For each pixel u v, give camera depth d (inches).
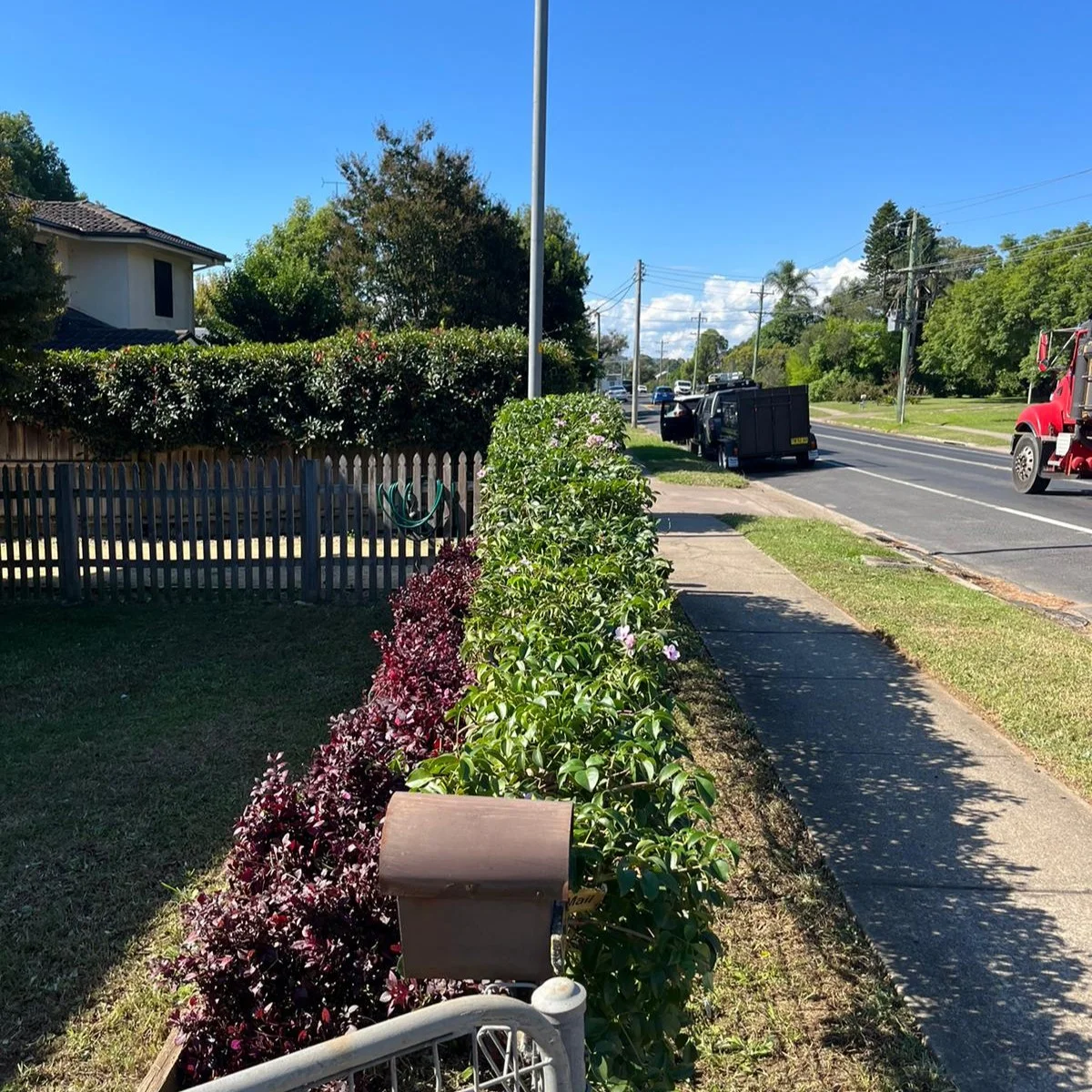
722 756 201.6
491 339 512.7
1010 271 2409.0
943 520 587.2
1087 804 181.8
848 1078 111.0
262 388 501.7
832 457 1110.4
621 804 87.3
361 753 125.7
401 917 63.5
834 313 3996.1
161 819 178.4
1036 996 126.3
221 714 235.0
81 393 497.0
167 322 925.8
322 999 100.1
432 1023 52.9
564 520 202.8
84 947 139.0
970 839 168.4
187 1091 49.8
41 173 1446.9
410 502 367.9
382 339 507.8
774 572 396.2
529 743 90.4
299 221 1593.3
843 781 192.1
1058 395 694.5
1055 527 550.3
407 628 192.5
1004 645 281.4
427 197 1190.9
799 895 149.7
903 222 3491.6
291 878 109.5
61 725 227.6
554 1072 55.6
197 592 367.6
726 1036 117.4
